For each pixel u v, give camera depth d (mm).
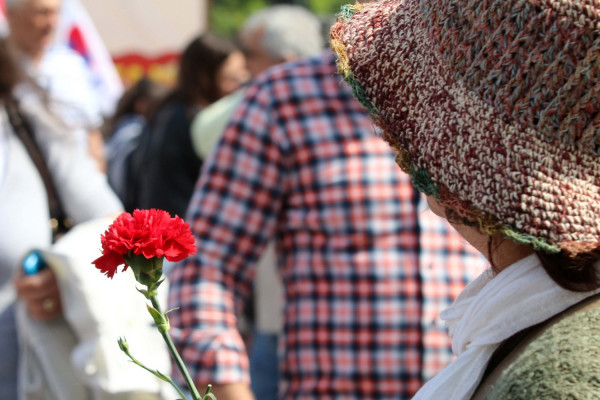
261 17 8508
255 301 7227
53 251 5137
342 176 4602
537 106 1918
